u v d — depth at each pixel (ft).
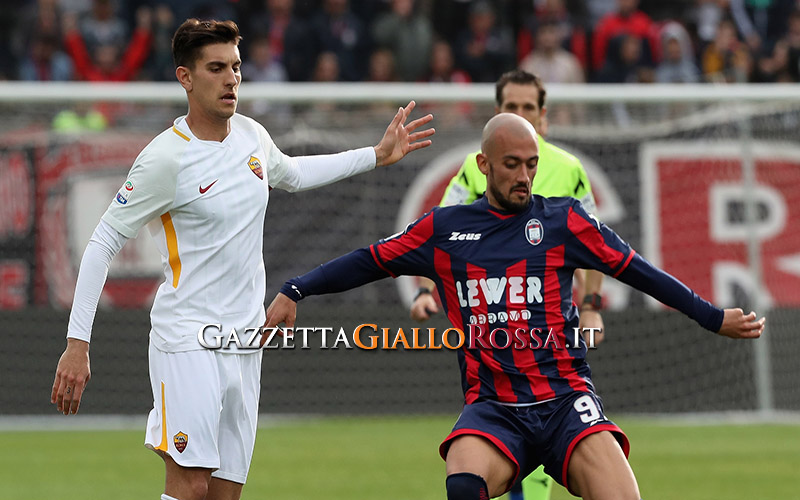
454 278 53.72
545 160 66.85
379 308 137.08
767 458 105.91
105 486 91.20
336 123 139.13
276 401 136.05
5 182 133.49
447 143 139.74
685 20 188.44
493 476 50.52
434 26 185.88
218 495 54.39
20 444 117.50
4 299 133.90
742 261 140.05
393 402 137.18
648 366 138.00
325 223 137.59
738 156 140.46
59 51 170.71
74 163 134.41
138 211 52.54
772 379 140.36
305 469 99.25
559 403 52.11
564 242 53.01
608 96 128.67
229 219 53.11
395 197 138.51
